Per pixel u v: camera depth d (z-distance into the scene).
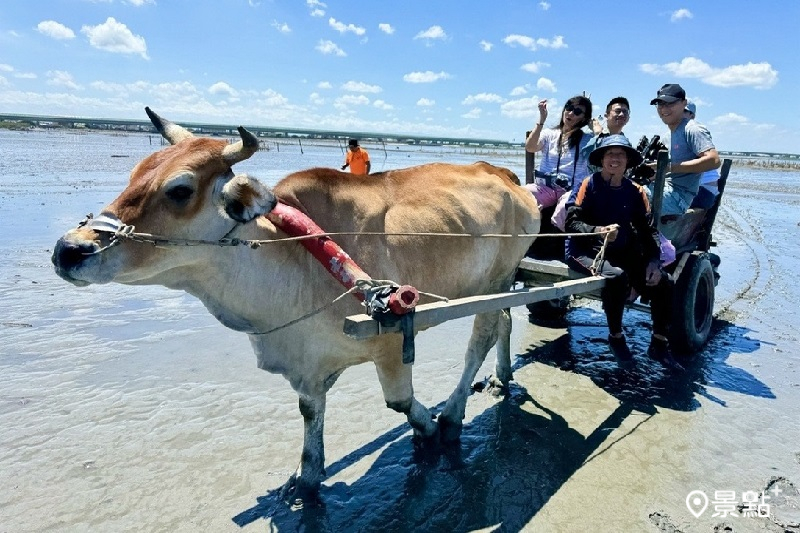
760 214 20.30
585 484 3.90
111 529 3.36
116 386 5.07
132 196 2.80
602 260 5.04
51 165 24.66
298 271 3.35
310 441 3.74
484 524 3.50
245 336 6.35
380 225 3.63
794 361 6.14
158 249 2.86
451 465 4.12
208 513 3.53
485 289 4.71
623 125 6.95
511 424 4.73
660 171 5.35
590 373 5.77
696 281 5.80
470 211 4.21
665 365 5.69
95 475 3.85
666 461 4.18
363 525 3.48
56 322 6.48
